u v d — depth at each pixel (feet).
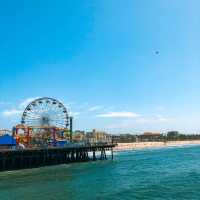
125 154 422.82
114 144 311.27
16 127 284.61
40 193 147.02
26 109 291.99
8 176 197.67
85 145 283.79
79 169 231.30
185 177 182.80
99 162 281.74
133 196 135.74
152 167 239.91
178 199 128.57
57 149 257.96
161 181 170.40
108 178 187.01
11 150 223.51
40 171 219.82
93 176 195.93
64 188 157.38
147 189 148.97
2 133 258.57
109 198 133.59
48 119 295.69
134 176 192.75
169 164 259.80
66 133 309.01
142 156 368.07
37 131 291.58
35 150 241.55
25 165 242.37
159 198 130.82
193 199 127.75
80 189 154.20
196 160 291.99
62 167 242.58
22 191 151.84
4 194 145.89
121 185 161.89
